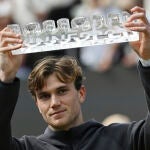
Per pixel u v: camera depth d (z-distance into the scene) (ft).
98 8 69.51
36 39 32.09
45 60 35.65
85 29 31.94
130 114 61.41
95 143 35.76
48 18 70.44
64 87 35.12
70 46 31.96
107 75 63.52
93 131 36.29
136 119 61.36
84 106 61.93
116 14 31.91
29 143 35.76
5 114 33.50
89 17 31.94
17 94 33.58
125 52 65.10
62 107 35.04
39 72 35.04
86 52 65.87
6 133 33.94
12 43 31.73
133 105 61.62
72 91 35.40
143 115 61.36
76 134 35.96
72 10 70.23
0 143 34.04
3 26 70.08
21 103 61.16
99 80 63.31
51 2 70.69
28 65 64.08
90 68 64.54
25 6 70.90
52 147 35.70
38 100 35.27
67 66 35.40
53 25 31.99
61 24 31.96
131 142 35.22
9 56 32.73
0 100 33.19
